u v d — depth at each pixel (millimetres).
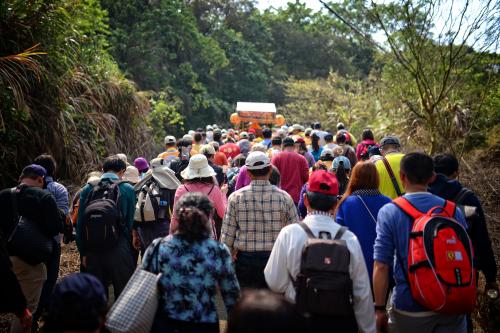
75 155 10680
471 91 8883
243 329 1735
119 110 13297
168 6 30828
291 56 52844
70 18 10344
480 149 10992
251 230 4520
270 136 12336
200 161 5422
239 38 45188
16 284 3857
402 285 3379
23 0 8938
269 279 3453
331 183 3545
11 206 4680
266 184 4602
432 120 7219
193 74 34031
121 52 28188
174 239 3324
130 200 5098
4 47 9031
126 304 3127
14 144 8914
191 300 3234
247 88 43531
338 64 52312
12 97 8641
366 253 4129
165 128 26172
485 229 3996
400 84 8250
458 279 3092
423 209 3438
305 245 3271
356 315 3291
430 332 3295
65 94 10359
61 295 2404
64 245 8266
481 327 4953
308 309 3150
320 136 13070
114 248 4824
